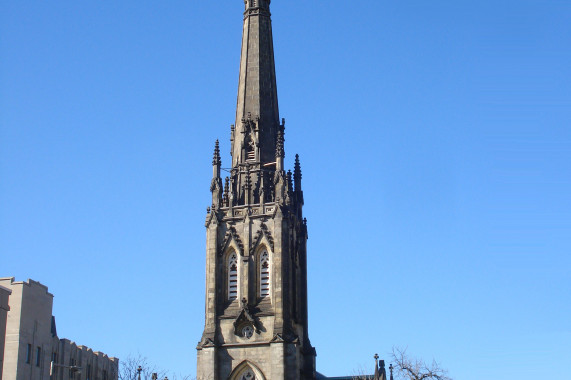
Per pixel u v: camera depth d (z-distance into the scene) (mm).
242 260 138000
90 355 160375
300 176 151000
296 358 131500
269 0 159500
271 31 157625
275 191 141250
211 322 135500
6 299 106688
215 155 145375
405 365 122750
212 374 132250
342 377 169250
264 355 132375
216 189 143000
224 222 141250
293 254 142250
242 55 155125
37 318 131000
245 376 132750
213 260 138750
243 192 143125
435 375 122375
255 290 136750
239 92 152500
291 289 139125
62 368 143500
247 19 157250
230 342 134250
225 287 137875
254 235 139000
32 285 129875
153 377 130375
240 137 148125
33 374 128500
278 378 129750
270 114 150125
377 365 145125
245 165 145125
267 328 133625
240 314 134125
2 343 105250
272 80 153500
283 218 138750
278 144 144500
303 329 142875
